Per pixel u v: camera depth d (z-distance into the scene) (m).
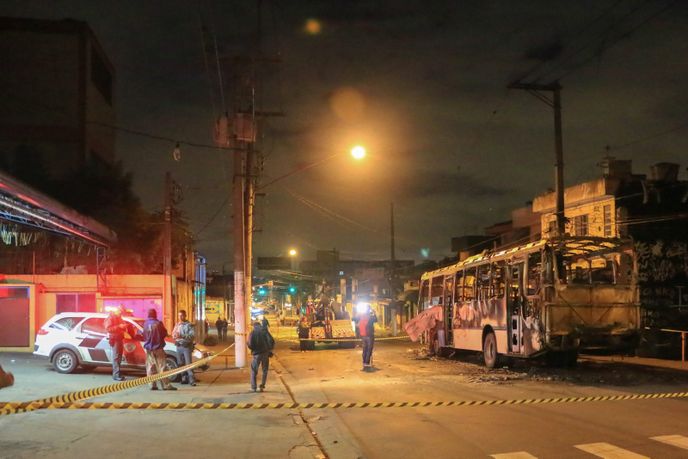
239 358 19.66
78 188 30.84
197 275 40.69
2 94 37.00
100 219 30.05
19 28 37.50
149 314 13.89
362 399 12.45
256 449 8.00
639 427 9.13
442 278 24.36
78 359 16.30
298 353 27.67
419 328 24.88
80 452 7.66
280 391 13.70
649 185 28.28
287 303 88.62
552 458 7.46
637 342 16.09
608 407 10.94
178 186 25.67
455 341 22.00
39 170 32.34
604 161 30.23
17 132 36.62
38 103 37.12
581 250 17.44
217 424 9.64
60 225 19.34
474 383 14.95
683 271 26.69
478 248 49.94
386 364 20.97
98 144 40.19
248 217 21.66
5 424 9.33
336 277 76.62
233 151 19.95
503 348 17.84
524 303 16.55
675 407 10.86
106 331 16.00
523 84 24.27
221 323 40.00
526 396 12.52
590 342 15.77
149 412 10.62
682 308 25.52
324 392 13.64
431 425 9.66
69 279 24.14
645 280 26.36
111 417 10.07
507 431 9.07
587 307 15.77
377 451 8.04
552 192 33.62
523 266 16.67
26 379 15.02
